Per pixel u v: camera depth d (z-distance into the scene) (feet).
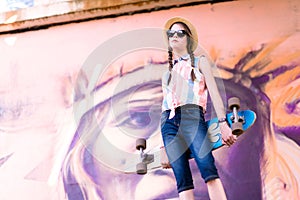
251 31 34.19
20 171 32.19
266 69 32.83
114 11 36.24
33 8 37.11
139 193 30.25
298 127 30.78
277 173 29.58
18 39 36.76
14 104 34.45
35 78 35.17
